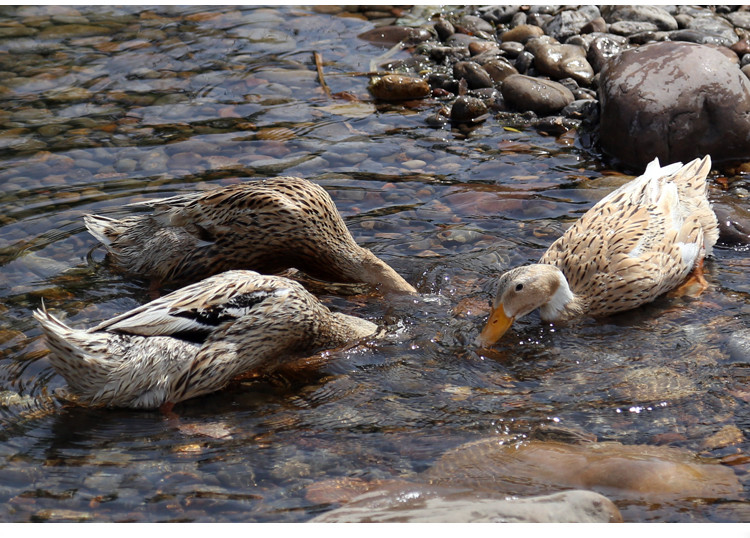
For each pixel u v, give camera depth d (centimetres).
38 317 668
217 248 907
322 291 899
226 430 662
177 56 1401
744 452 611
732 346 743
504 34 1407
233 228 902
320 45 1441
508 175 1072
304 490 587
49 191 1029
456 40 1419
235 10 1573
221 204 904
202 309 726
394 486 585
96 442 646
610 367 731
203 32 1488
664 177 930
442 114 1223
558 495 553
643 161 1092
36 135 1161
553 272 807
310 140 1157
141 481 598
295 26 1511
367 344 789
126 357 687
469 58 1361
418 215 988
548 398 689
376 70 1355
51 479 600
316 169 1084
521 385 711
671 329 789
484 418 665
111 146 1135
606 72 1163
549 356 756
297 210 893
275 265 934
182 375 705
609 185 1037
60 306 827
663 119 1080
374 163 1101
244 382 746
